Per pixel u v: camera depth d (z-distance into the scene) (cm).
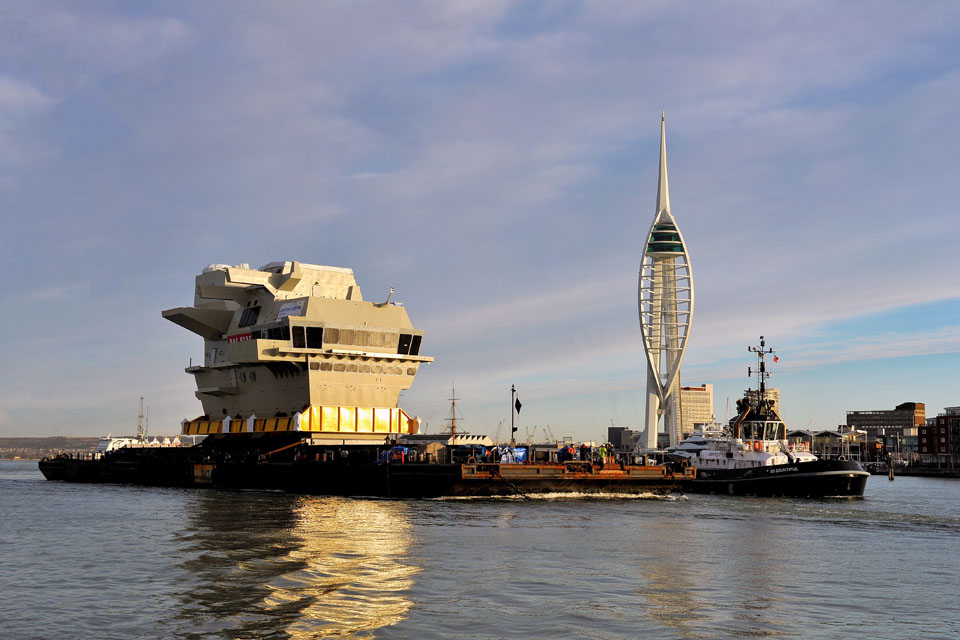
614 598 3884
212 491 9994
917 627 3528
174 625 3350
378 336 10050
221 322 10925
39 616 3503
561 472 8550
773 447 11644
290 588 3956
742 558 5100
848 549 5638
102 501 8662
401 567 4503
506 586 4075
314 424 9638
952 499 11912
